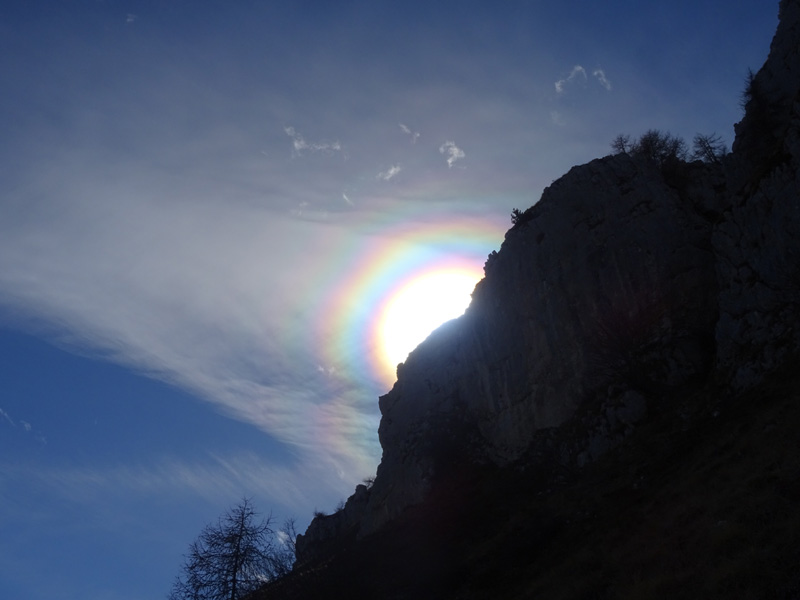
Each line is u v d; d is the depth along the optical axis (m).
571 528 35.06
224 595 28.73
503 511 45.00
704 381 40.59
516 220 63.84
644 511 30.64
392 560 43.81
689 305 46.78
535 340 55.56
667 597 21.52
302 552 77.19
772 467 25.80
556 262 55.81
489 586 33.72
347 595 36.62
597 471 40.25
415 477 59.31
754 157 50.28
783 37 50.31
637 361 45.22
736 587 19.67
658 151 68.44
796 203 37.69
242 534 30.14
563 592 27.23
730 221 42.91
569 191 57.84
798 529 20.62
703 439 34.03
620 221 53.19
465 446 59.22
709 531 24.16
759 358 35.72
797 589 18.06
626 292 50.12
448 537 45.12
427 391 69.44
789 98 48.56
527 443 52.88
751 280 39.38
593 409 46.16
